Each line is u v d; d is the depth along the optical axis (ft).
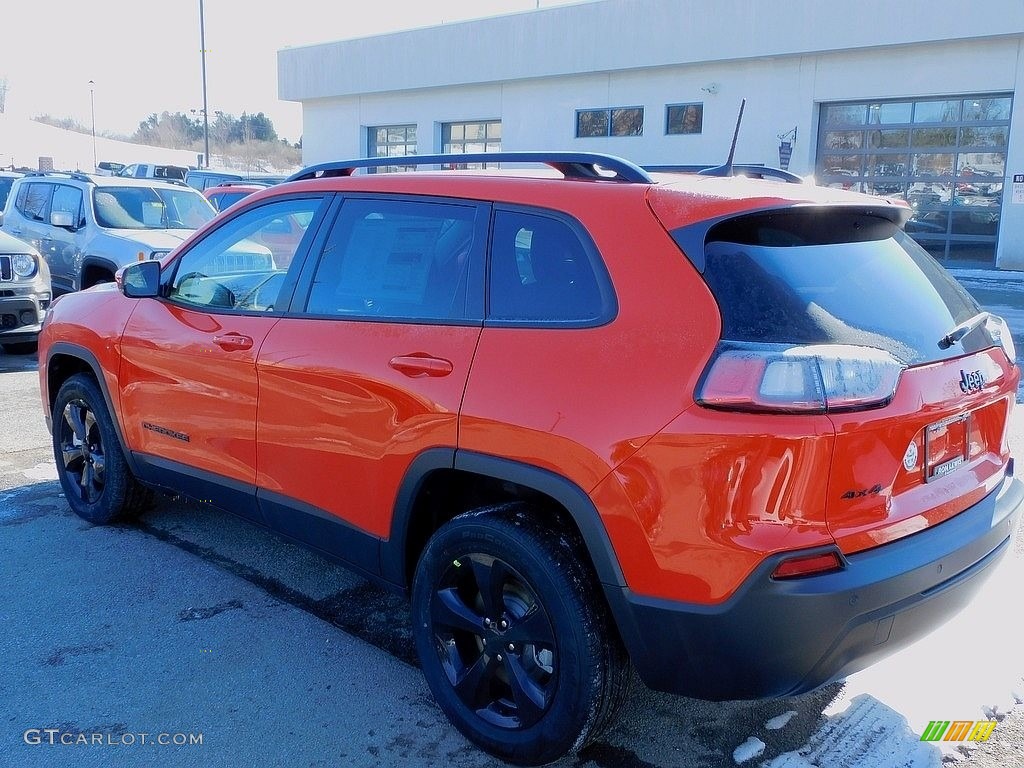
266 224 13.10
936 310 9.69
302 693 11.12
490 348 9.75
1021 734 10.25
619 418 8.57
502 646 9.69
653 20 77.10
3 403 25.22
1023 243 64.49
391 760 9.89
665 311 8.64
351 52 100.58
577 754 10.00
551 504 9.84
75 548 15.30
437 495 10.85
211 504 13.96
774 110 73.67
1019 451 20.68
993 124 65.00
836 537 8.13
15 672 11.43
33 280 30.07
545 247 9.78
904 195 69.87
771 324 8.28
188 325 13.58
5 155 242.58
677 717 10.69
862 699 10.96
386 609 13.35
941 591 8.81
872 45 66.69
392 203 11.48
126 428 14.98
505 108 90.27
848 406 8.07
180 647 12.13
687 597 8.29
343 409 11.11
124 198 37.76
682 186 9.40
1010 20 61.00
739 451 7.95
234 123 355.36
